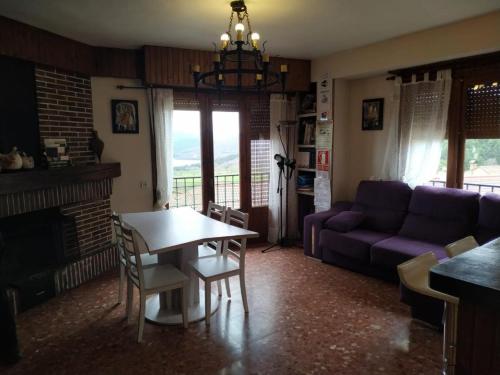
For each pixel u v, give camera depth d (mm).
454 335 1566
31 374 2348
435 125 3889
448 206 3637
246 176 5078
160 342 2684
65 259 3729
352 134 4887
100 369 2389
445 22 3369
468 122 3746
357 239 3859
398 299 3332
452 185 3920
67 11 2982
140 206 4500
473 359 1195
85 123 4059
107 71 4133
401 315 3041
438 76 3816
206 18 3174
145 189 4504
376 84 4531
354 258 3918
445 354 1625
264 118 5094
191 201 4824
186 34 3660
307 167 5184
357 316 3033
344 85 4758
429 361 2426
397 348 2578
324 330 2824
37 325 2947
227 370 2357
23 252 3447
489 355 1155
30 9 2930
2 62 3211
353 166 4930
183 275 2879
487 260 1277
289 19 3221
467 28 3289
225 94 4812
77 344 2672
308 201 5379
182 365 2412
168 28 3459
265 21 3279
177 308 3133
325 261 4305
